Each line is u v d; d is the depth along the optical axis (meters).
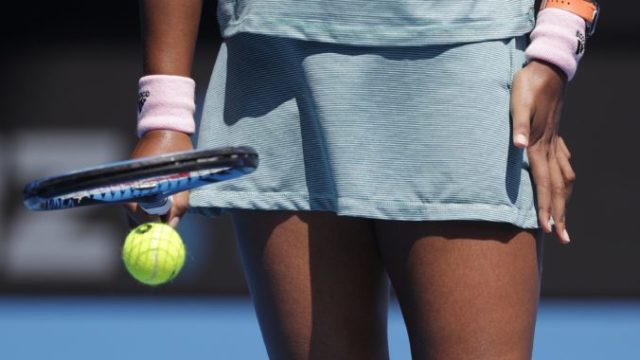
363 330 9.05
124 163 7.84
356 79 8.56
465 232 8.39
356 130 8.56
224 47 9.34
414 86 8.48
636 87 25.27
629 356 20.86
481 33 8.45
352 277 8.98
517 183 8.47
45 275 25.53
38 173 25.83
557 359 20.56
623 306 25.17
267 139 8.95
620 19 25.36
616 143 25.23
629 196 25.14
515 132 8.34
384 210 8.48
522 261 8.50
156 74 9.06
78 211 25.61
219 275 25.55
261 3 8.77
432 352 8.56
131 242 8.41
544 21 8.65
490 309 8.37
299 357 9.10
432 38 8.39
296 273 8.98
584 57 25.33
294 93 8.86
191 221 25.53
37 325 23.33
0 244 25.48
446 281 8.42
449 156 8.40
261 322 9.36
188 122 9.05
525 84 8.44
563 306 25.20
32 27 26.06
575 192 25.22
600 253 25.17
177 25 9.05
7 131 25.88
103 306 25.39
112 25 26.16
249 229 9.16
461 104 8.41
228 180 8.97
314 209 8.80
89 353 21.05
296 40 8.70
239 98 9.10
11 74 25.95
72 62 26.09
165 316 24.31
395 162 8.51
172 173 7.89
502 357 8.41
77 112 26.05
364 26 8.51
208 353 20.97
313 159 8.80
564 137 25.28
